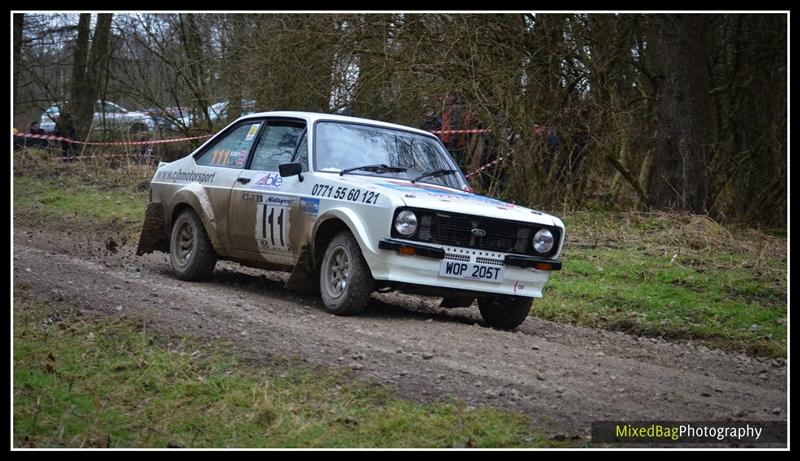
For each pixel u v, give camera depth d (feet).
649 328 31.65
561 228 28.73
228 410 20.25
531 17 54.49
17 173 68.59
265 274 38.04
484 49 53.62
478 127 55.83
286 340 24.32
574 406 20.29
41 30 85.87
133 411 20.76
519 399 20.44
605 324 32.53
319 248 29.14
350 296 27.48
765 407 21.56
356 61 55.26
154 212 35.01
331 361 22.65
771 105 61.72
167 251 35.35
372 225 27.02
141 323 25.79
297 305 29.50
